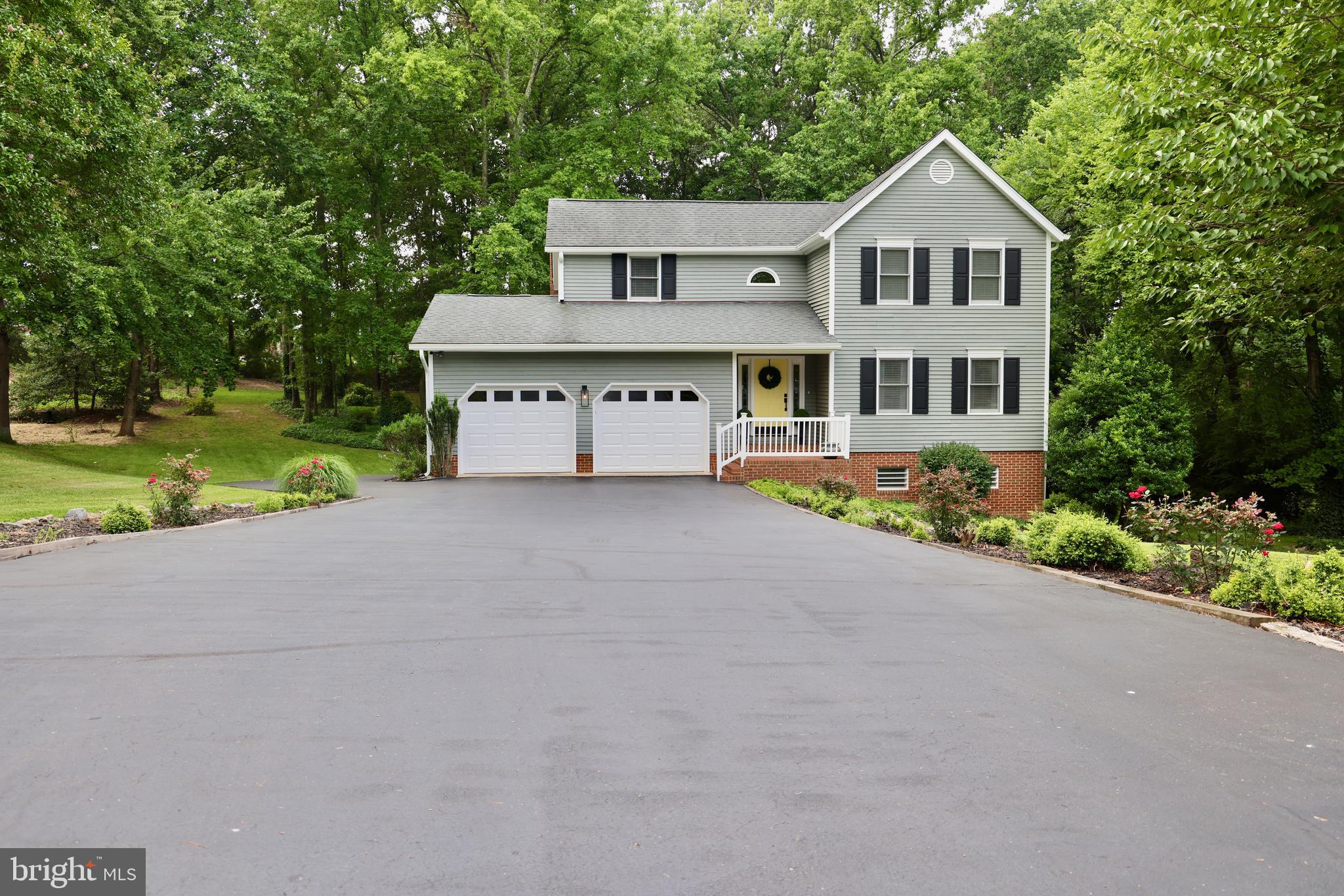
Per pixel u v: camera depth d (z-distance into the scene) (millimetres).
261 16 33750
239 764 4180
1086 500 23266
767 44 43656
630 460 24109
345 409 42312
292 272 31016
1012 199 23734
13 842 3418
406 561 9867
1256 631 7082
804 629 6945
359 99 35312
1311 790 4055
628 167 38688
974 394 24156
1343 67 9836
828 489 18594
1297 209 10477
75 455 28438
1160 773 4234
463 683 5445
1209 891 3189
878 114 35625
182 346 28000
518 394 23953
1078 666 6035
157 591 8008
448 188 36594
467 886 3145
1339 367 26516
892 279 23812
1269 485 26844
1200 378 26484
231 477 28531
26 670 5551
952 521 12633
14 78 13484
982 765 4305
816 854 3418
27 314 20844
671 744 4523
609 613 7406
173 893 3059
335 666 5758
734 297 26156
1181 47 11016
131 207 17625
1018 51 42219
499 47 33938
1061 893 3150
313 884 3145
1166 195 12016
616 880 3201
